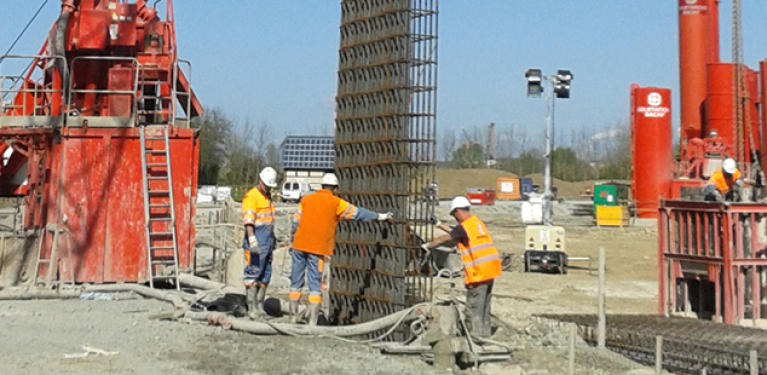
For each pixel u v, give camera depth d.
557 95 30.84
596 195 43.12
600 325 11.40
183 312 12.27
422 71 11.34
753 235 13.48
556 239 22.67
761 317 13.39
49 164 15.61
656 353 10.02
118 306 13.54
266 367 9.29
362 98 12.43
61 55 17.12
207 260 21.36
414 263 11.52
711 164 38.28
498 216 51.84
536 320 13.09
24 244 15.19
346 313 12.61
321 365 9.48
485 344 10.45
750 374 9.37
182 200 16.05
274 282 17.83
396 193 11.48
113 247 15.59
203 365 9.27
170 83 18.03
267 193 12.66
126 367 9.05
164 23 18.56
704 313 14.08
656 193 42.91
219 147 88.31
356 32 12.69
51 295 14.46
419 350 10.19
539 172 123.31
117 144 15.77
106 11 17.78
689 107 42.31
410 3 11.48
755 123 37.69
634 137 43.59
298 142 87.25
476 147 131.88
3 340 10.28
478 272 10.90
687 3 42.28
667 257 14.48
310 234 11.60
